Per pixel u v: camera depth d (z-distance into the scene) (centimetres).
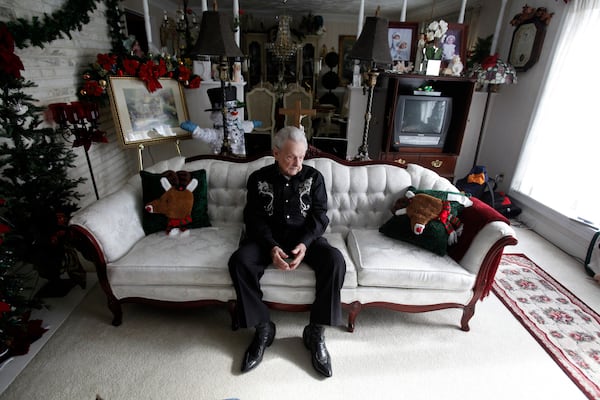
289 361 150
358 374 145
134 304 183
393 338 165
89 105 208
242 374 144
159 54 272
